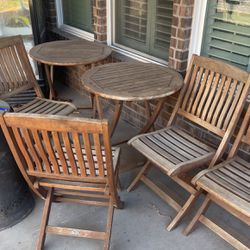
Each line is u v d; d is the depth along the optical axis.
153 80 2.13
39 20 3.54
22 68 2.52
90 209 2.10
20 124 1.35
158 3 2.56
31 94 3.32
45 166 1.59
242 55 2.12
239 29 2.07
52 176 1.63
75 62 2.43
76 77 3.69
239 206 1.47
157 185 2.30
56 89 3.86
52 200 1.89
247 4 1.97
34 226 1.98
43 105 2.42
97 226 1.98
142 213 2.07
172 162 1.77
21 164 1.59
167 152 1.87
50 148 1.45
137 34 2.91
